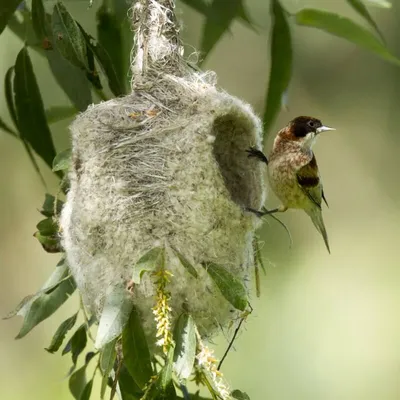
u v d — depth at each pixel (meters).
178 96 8.56
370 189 17.75
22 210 15.63
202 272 8.08
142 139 8.29
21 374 14.92
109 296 7.99
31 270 15.92
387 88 17.27
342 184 17.88
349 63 17.23
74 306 15.13
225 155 9.04
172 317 8.06
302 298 16.23
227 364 15.16
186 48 12.66
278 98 10.25
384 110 17.33
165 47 8.93
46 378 14.64
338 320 16.17
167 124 8.36
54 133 12.84
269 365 15.39
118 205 8.13
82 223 8.27
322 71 17.27
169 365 7.56
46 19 9.46
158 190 8.14
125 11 9.79
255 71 16.45
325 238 10.02
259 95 16.39
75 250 8.39
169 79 8.72
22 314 8.92
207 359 7.59
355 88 17.27
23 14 10.05
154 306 7.85
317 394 15.32
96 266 8.21
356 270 17.23
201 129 8.28
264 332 15.73
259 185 9.10
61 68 9.44
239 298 7.86
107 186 8.20
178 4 11.09
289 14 10.34
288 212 16.30
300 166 9.75
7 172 15.24
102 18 9.91
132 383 8.62
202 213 8.12
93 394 13.34
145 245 8.05
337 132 17.56
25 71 9.93
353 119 17.47
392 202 17.69
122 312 7.89
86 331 8.80
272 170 9.85
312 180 9.84
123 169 8.20
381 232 17.53
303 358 15.61
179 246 8.06
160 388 7.70
